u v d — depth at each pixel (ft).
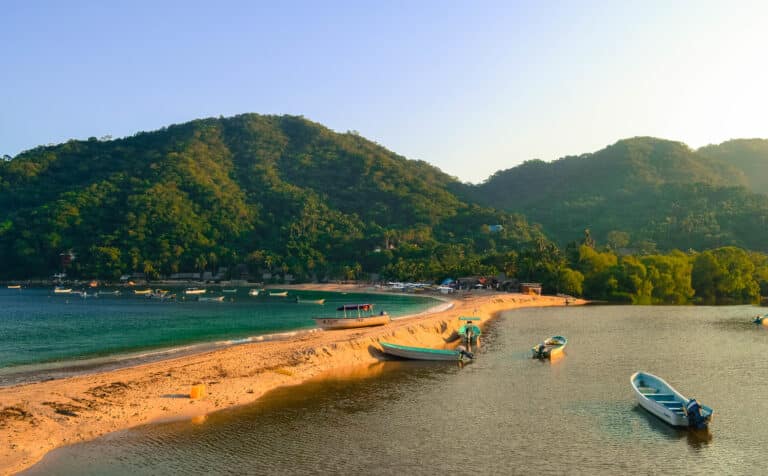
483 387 139.13
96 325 299.17
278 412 115.75
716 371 159.22
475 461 88.84
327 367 161.48
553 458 90.43
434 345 211.00
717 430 105.29
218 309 422.00
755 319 284.61
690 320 297.94
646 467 87.04
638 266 479.41
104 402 115.75
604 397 129.18
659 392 127.65
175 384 132.98
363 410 117.80
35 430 98.17
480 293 529.04
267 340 221.05
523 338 229.66
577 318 311.47
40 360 178.91
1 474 81.71
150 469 84.99
